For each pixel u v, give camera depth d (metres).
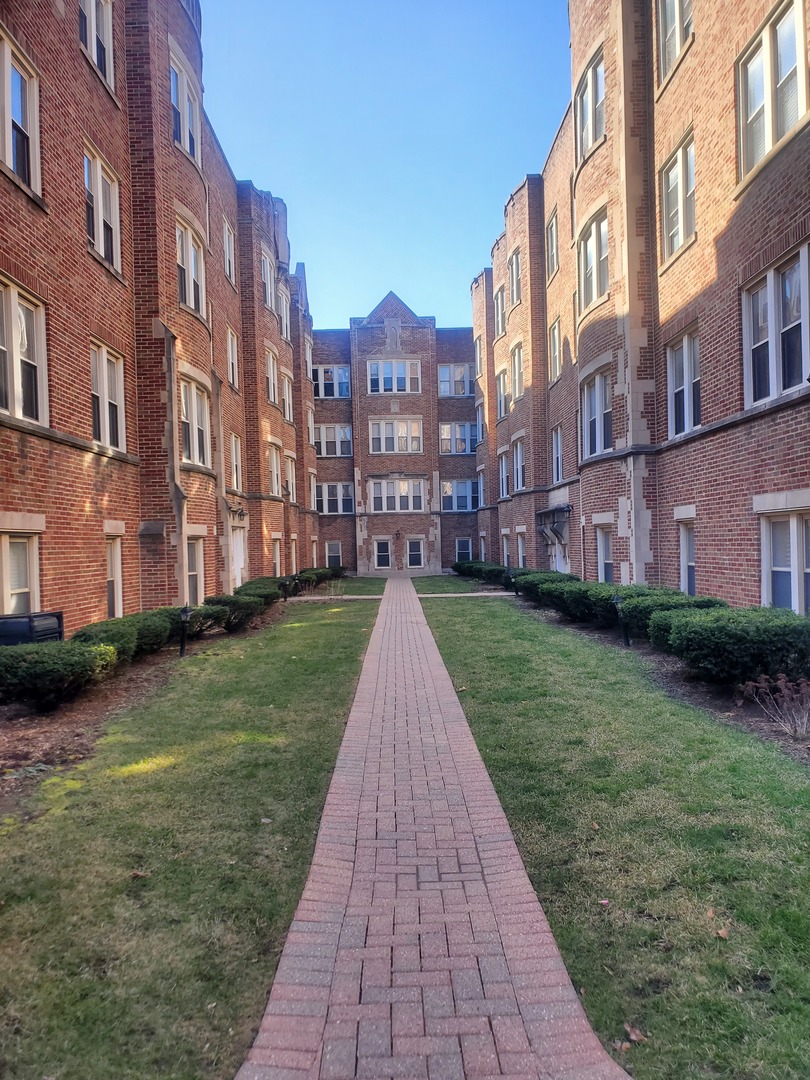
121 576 11.38
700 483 10.27
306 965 2.84
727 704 6.45
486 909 3.23
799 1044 2.31
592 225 13.69
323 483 36.00
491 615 14.77
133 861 3.68
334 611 16.69
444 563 36.06
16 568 8.36
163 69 12.71
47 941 2.97
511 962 2.84
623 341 12.28
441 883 3.48
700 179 10.12
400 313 35.72
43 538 8.69
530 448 21.52
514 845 3.84
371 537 35.28
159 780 4.87
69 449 9.45
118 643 7.93
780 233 8.02
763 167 8.29
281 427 24.30
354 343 35.47
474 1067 2.31
